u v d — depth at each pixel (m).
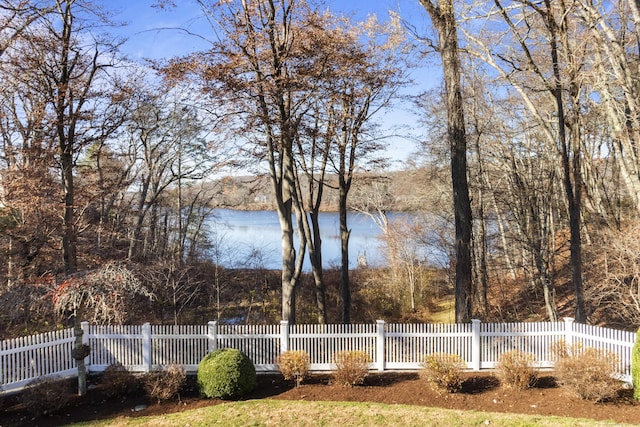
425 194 25.75
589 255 16.84
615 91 15.19
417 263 26.08
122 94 15.42
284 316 14.03
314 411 8.67
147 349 11.10
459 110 12.77
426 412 8.55
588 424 7.72
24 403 8.98
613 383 8.88
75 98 14.12
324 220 54.75
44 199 13.16
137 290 9.69
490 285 23.50
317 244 16.66
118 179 19.88
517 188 20.62
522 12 14.32
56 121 13.42
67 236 13.73
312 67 12.20
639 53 13.64
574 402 8.80
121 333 11.20
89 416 8.91
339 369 10.22
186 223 26.47
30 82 14.04
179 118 24.17
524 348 11.12
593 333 10.64
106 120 15.38
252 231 41.31
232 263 24.56
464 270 12.60
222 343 11.20
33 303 9.54
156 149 26.53
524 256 21.91
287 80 11.70
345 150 16.47
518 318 19.28
